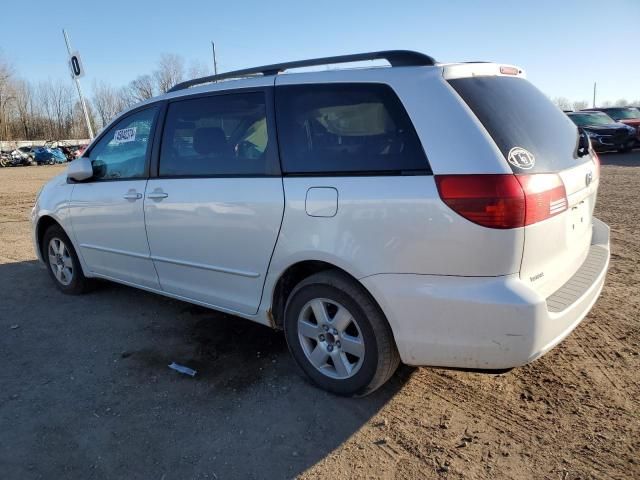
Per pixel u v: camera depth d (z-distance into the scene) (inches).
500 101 104.1
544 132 107.8
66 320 166.1
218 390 121.1
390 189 98.6
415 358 101.0
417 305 97.4
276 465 95.4
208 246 131.7
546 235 96.2
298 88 117.2
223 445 101.3
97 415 112.3
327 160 109.0
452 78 101.7
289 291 124.8
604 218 298.5
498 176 90.0
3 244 281.4
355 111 107.3
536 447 97.3
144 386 123.9
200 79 141.9
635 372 121.3
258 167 120.3
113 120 164.7
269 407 113.5
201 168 133.3
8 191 620.4
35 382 127.1
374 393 117.4
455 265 93.2
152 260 149.6
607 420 104.3
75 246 178.4
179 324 160.4
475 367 96.5
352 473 92.6
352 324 110.3
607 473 90.0
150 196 144.1
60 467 96.3
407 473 92.0
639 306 159.2
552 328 93.4
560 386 117.0
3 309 177.5
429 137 97.0
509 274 91.7
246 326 157.3
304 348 119.5
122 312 171.6
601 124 737.6
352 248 103.3
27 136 3171.8
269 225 116.8
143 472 94.6
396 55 107.6
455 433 102.3
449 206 92.3
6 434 106.3
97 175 167.0
